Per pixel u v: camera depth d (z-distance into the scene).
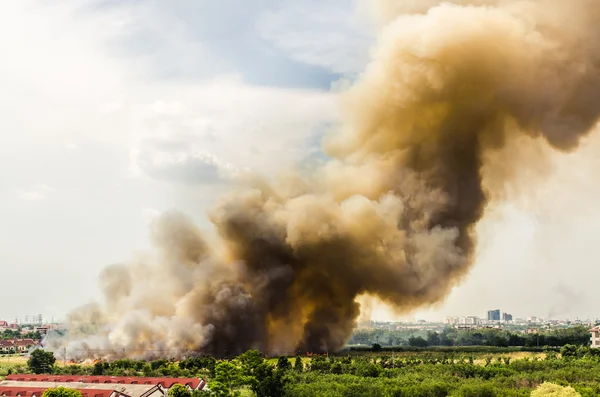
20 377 89.38
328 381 82.38
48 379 87.62
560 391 67.06
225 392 78.44
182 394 75.75
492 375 88.31
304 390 76.88
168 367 99.38
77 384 82.81
